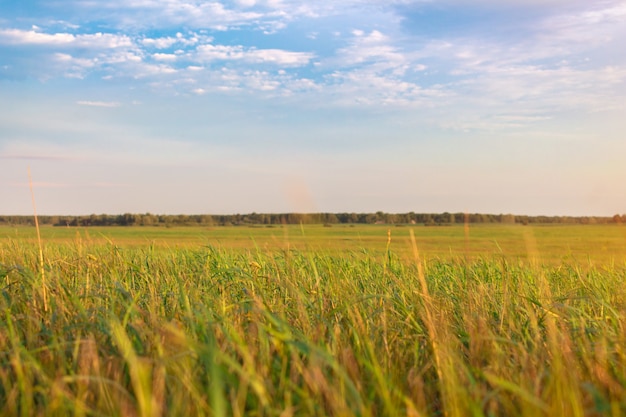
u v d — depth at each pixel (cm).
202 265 800
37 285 505
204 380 362
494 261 899
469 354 440
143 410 279
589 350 403
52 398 322
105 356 381
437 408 356
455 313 571
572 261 995
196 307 493
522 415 317
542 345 436
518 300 600
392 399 331
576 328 456
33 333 445
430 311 493
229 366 355
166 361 335
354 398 317
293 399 331
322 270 722
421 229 5394
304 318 463
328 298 566
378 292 623
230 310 510
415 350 407
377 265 803
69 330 435
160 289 639
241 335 425
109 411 316
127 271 743
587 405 331
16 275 631
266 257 829
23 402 316
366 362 343
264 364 363
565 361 385
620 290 684
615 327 470
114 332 398
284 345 385
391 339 462
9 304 498
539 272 741
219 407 263
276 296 626
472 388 334
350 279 676
